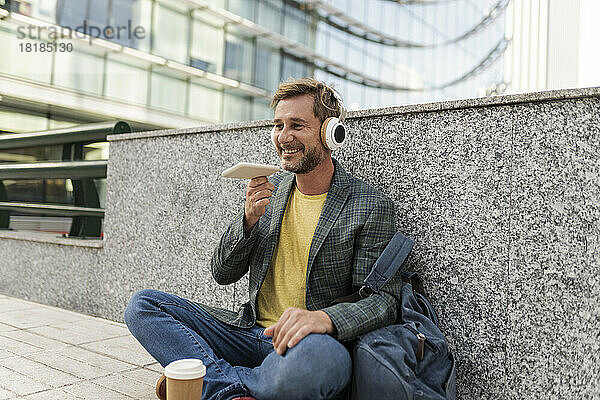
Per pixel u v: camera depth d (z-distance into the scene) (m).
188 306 1.89
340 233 1.82
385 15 19.59
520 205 1.91
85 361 2.51
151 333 1.76
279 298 1.90
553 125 1.85
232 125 2.86
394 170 2.22
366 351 1.49
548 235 1.85
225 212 2.90
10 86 9.95
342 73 18.27
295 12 16.47
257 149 2.77
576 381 1.77
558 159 1.84
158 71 12.72
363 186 1.91
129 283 3.35
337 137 1.82
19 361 2.47
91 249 3.59
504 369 1.92
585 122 1.79
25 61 10.17
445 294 2.06
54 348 2.72
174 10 12.99
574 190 1.80
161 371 2.40
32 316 3.46
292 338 1.47
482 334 1.97
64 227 9.58
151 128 12.70
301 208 1.94
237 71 14.71
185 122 13.38
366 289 1.73
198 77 13.66
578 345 1.77
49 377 2.26
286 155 1.83
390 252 1.75
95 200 4.12
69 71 10.95
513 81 4.96
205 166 3.00
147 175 3.30
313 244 1.82
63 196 10.37
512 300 1.91
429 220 2.12
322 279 1.83
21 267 4.11
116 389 2.13
